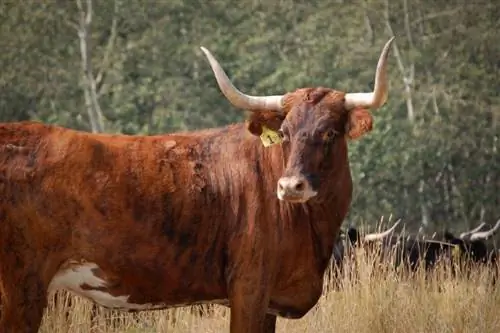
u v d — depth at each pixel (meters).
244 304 17.80
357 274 24.84
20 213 17.11
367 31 70.19
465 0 71.88
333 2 71.50
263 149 18.28
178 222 17.77
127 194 17.55
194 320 23.25
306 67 65.19
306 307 18.70
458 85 68.06
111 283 17.69
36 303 17.19
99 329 23.00
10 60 66.44
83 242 17.34
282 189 17.28
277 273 18.12
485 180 64.25
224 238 17.97
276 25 69.19
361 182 60.09
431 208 61.56
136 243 17.58
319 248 18.53
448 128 64.31
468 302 24.11
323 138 17.80
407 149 61.59
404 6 70.94
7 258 17.11
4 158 17.27
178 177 17.92
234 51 67.12
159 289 17.97
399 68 67.44
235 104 18.22
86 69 65.19
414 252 33.00
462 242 35.22
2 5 67.38
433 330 22.92
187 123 63.12
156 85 64.69
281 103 18.22
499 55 70.50
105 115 64.81
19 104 65.81
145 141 18.20
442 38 70.50
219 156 18.30
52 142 17.55
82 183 17.36
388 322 22.80
